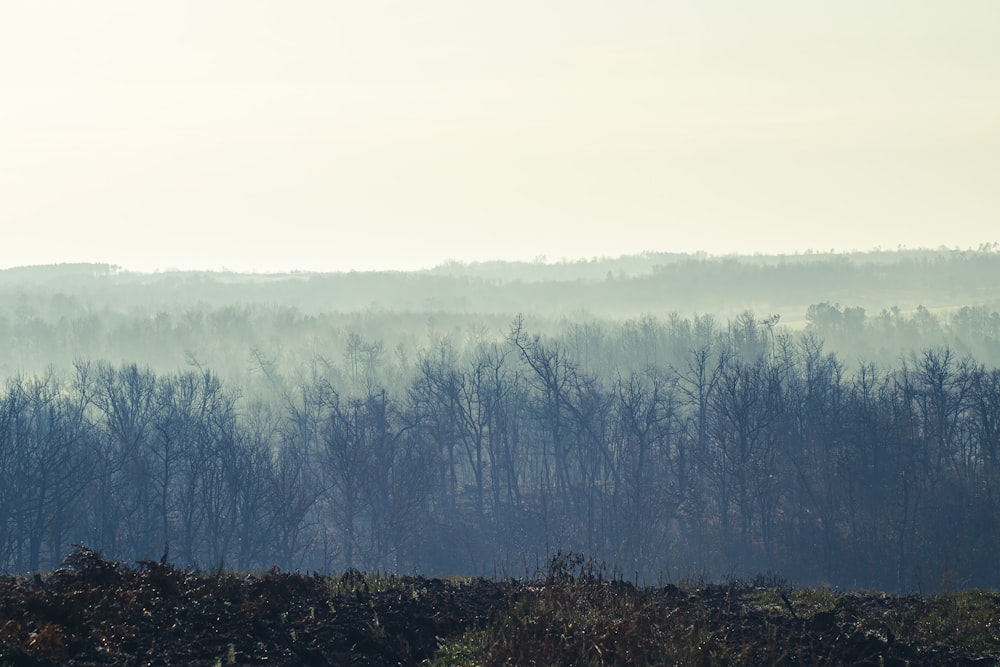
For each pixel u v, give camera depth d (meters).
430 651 18.00
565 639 17.62
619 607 20.30
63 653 15.61
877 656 18.11
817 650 18.52
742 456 87.69
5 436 78.44
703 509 88.25
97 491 80.69
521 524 90.31
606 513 90.50
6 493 73.81
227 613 18.70
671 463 93.38
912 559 80.75
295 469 87.25
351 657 17.14
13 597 17.42
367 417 94.69
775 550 84.62
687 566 82.88
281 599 20.19
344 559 83.94
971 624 19.89
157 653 16.27
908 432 95.25
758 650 18.33
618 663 16.67
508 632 18.00
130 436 87.62
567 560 24.69
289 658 16.59
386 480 85.50
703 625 19.36
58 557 74.62
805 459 92.50
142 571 20.34
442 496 95.44
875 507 84.75
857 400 97.12
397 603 20.20
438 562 83.56
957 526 82.94
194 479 80.12
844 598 22.41
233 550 82.94
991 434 95.12
